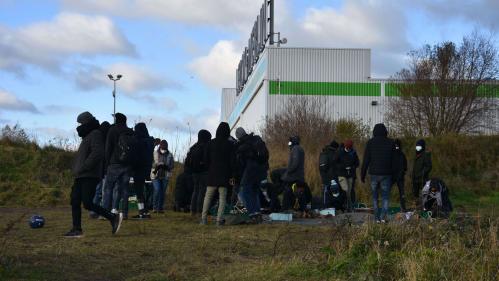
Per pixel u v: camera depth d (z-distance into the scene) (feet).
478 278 22.18
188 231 36.63
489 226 26.53
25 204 59.82
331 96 166.81
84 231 35.81
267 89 165.17
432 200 45.55
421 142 50.80
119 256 27.99
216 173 40.06
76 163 33.01
